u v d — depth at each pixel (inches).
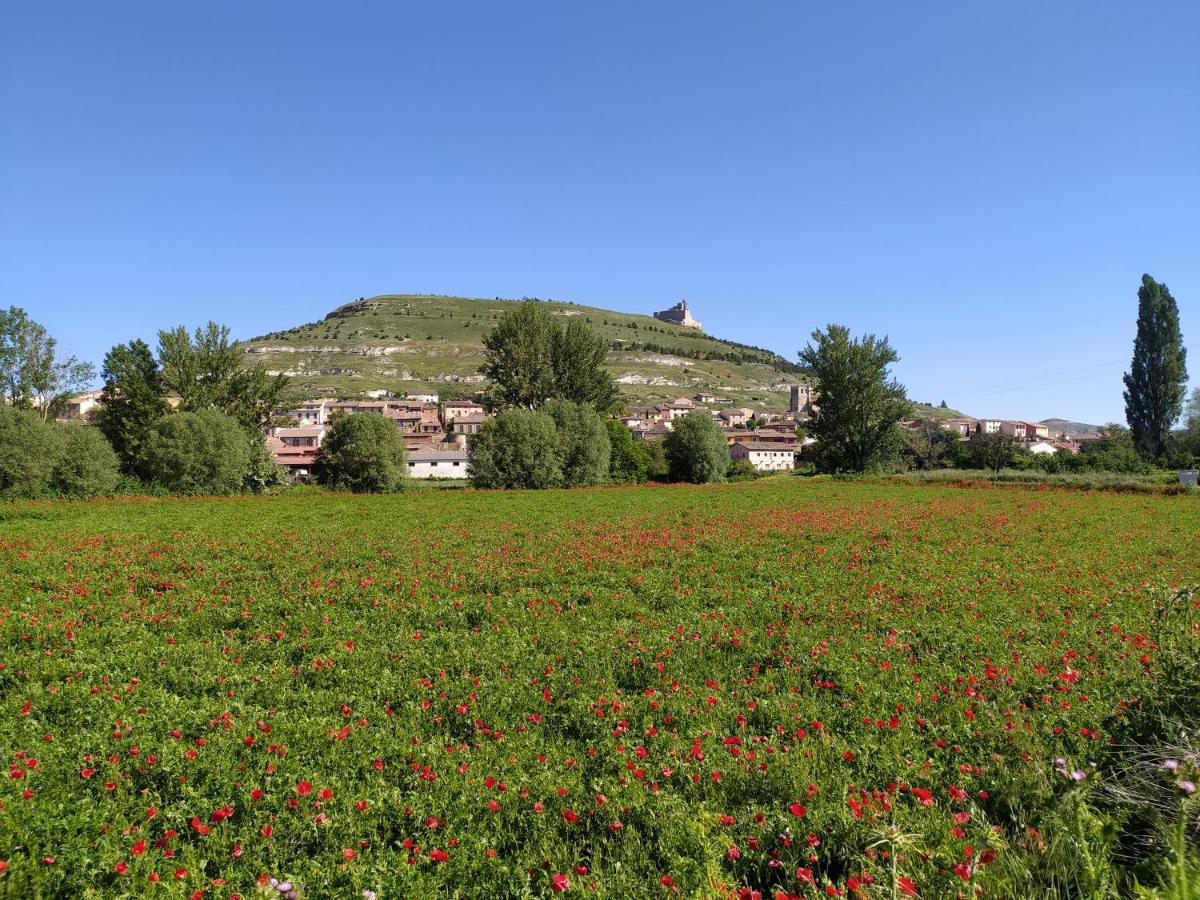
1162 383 2979.8
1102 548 902.4
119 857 201.6
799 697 351.3
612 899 189.3
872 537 1057.5
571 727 326.0
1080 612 536.1
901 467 3371.1
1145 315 3024.1
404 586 664.4
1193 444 3107.8
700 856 208.7
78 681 376.8
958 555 860.0
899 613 539.8
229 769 263.4
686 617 540.4
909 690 354.0
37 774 252.1
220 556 887.7
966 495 2080.5
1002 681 357.7
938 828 217.0
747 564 794.8
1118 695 326.3
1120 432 3850.9
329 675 397.1
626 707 337.7
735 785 256.4
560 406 2913.4
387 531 1182.3
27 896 183.6
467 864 206.2
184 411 2605.8
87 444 2087.8
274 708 343.3
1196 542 953.5
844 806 230.5
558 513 1549.0
